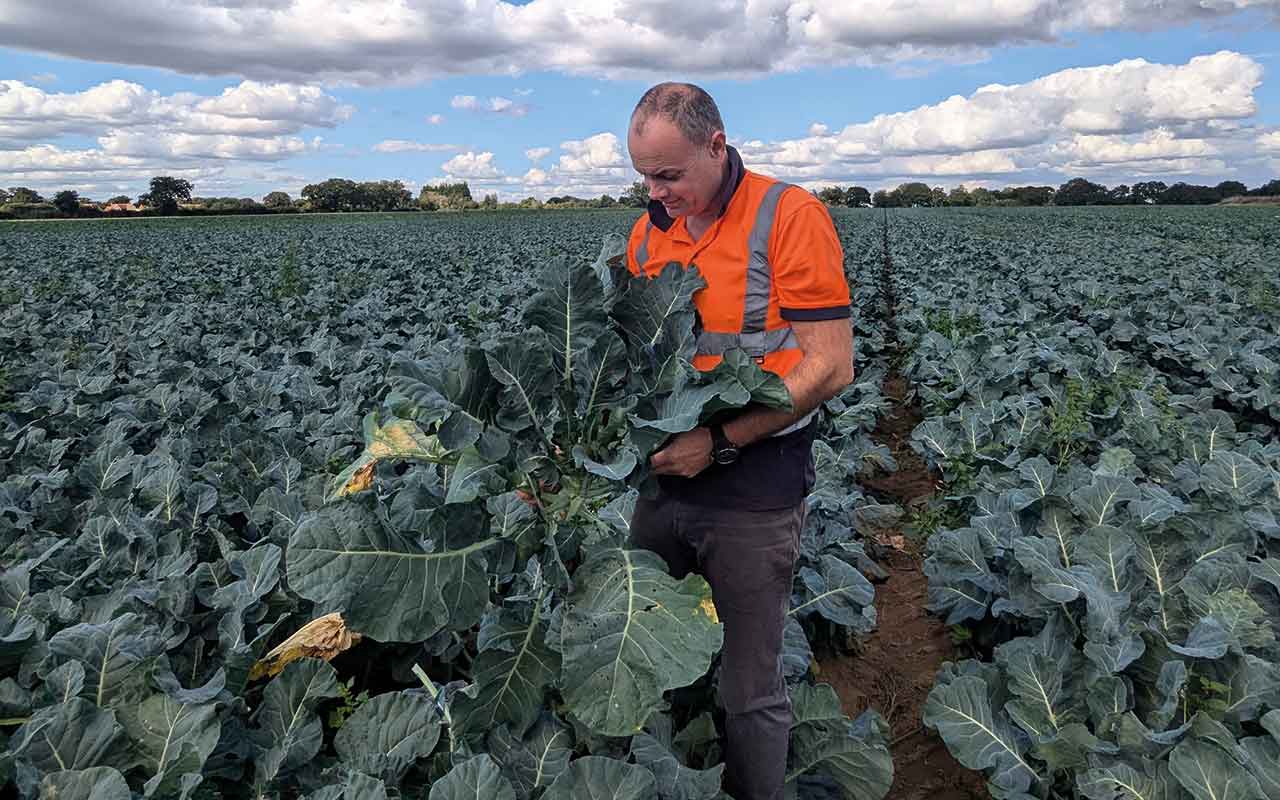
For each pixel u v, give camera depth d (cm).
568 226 4362
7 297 1420
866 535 538
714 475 233
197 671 304
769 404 206
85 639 257
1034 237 2884
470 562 216
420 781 253
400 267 1950
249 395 647
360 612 196
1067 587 314
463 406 210
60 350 896
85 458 482
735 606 242
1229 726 271
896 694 401
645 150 212
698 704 307
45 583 353
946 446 608
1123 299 1216
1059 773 286
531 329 219
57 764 224
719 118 219
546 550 222
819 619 423
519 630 236
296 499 394
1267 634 292
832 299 218
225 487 424
